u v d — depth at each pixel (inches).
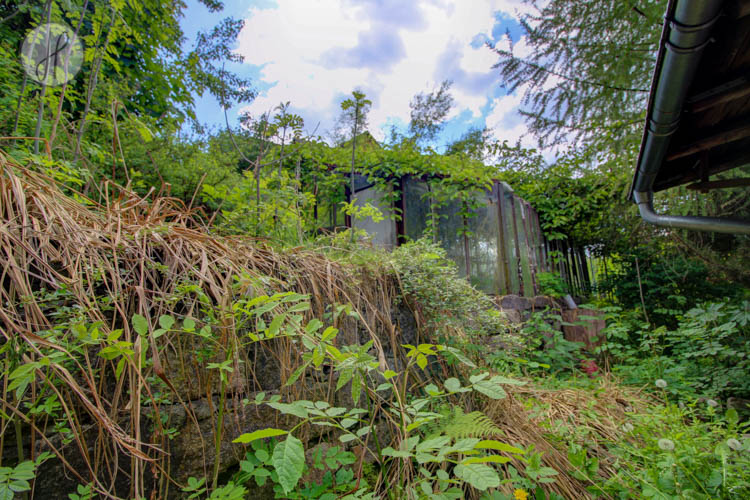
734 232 106.9
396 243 187.3
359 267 73.4
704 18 60.7
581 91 175.0
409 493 41.8
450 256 194.9
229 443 48.4
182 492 43.1
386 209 191.6
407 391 71.5
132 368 36.4
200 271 47.8
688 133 100.4
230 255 54.0
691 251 201.9
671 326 208.8
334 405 60.7
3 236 35.3
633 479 62.1
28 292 34.5
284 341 54.6
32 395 32.4
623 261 253.6
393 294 78.2
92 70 78.9
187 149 157.5
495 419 76.1
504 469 65.1
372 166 194.2
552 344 147.6
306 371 57.9
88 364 34.8
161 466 39.4
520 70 187.6
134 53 159.9
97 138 112.0
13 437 34.3
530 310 187.6
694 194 173.8
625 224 240.2
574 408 91.9
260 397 44.6
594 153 194.7
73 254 39.4
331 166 193.6
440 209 200.2
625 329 153.9
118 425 36.1
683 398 111.0
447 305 79.8
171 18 163.0
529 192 262.7
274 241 72.4
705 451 64.6
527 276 228.5
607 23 156.8
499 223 212.1
